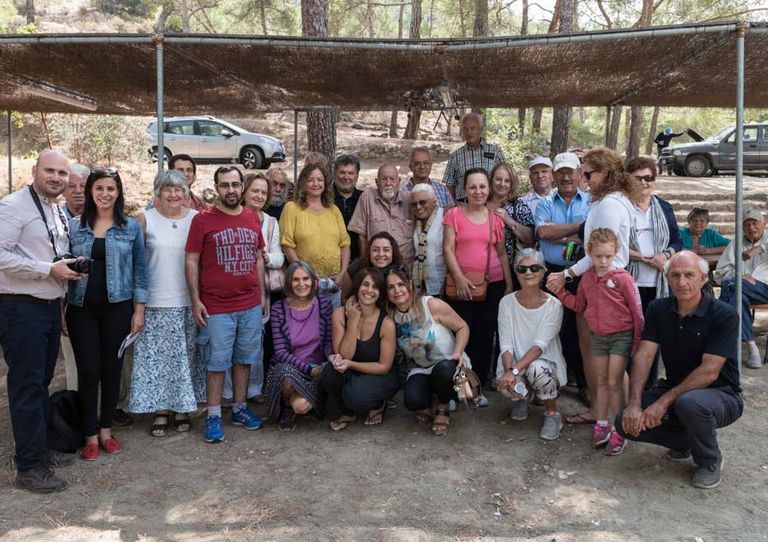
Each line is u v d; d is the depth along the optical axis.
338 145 18.09
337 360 3.98
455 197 5.90
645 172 4.26
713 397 3.25
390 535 2.92
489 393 4.77
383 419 4.30
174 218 3.94
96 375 3.62
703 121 29.08
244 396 4.20
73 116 14.44
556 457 3.73
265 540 2.87
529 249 4.03
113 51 4.79
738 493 3.28
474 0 16.58
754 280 5.50
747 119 28.09
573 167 4.59
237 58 4.93
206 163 15.79
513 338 4.10
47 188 3.26
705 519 3.04
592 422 4.17
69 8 34.69
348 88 6.05
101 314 3.62
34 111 8.04
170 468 3.56
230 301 3.92
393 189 4.70
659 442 3.52
